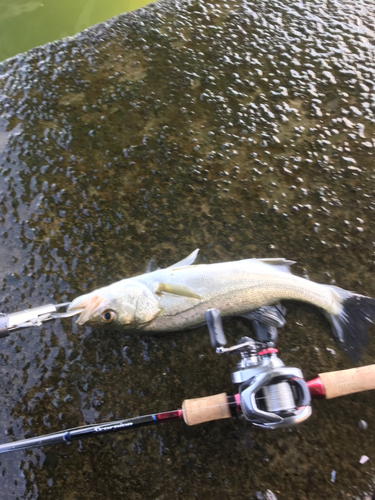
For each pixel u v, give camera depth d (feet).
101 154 1.62
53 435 1.07
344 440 1.27
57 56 1.84
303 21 1.88
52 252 1.44
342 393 1.17
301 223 1.51
